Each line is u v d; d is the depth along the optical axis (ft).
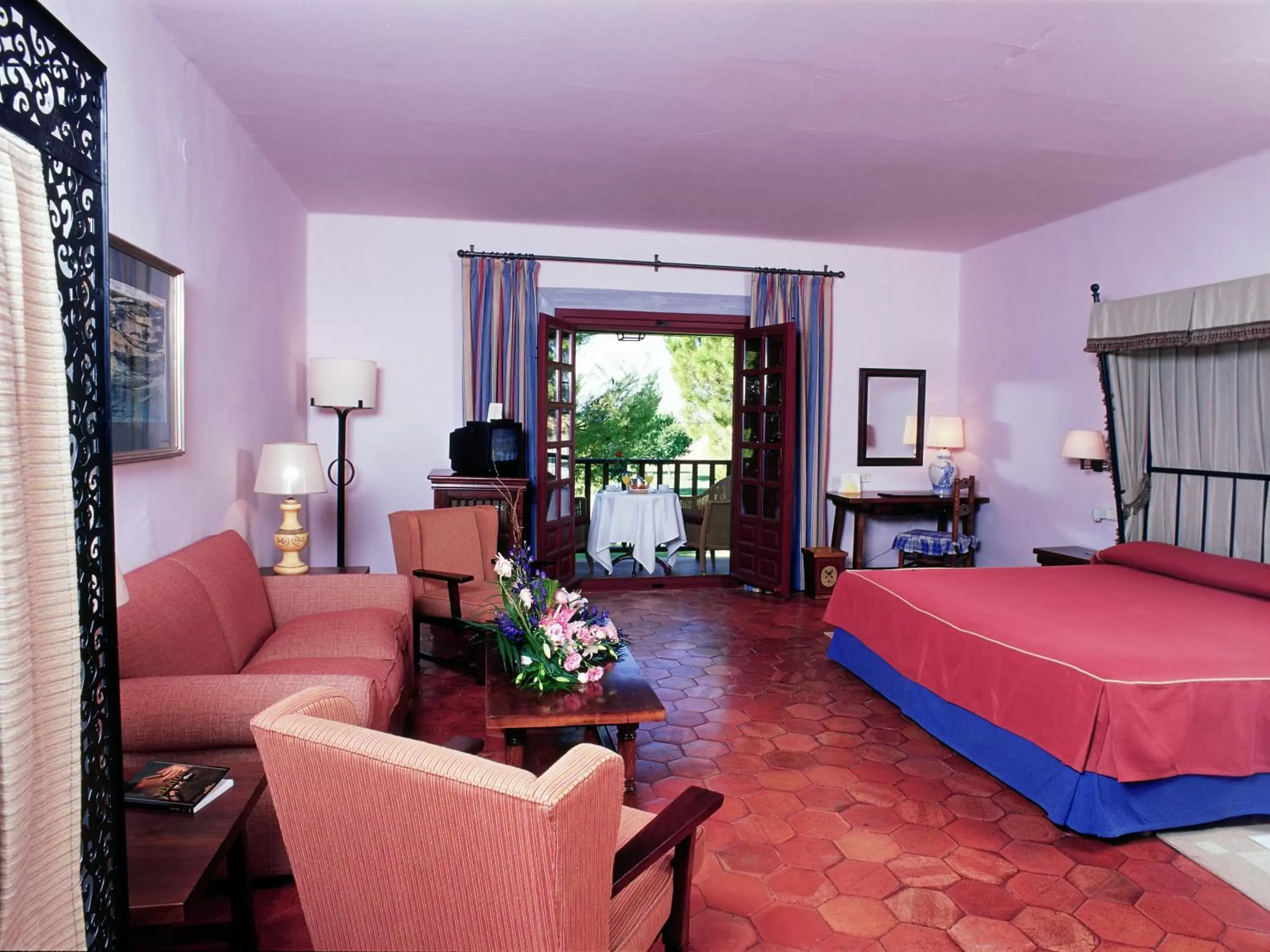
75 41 3.58
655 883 5.07
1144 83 10.44
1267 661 8.50
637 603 18.66
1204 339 12.76
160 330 9.16
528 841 3.39
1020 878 7.43
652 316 19.60
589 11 8.80
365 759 3.68
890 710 11.80
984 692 9.50
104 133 3.87
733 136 12.61
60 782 3.37
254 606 10.01
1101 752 7.86
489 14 8.90
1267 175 13.00
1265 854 7.88
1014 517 19.17
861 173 14.37
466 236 18.43
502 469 16.75
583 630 8.94
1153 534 14.99
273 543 14.28
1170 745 7.88
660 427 37.55
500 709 8.15
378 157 13.83
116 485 8.16
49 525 3.30
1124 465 15.14
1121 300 14.44
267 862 6.83
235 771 5.92
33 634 3.23
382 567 18.40
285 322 15.66
